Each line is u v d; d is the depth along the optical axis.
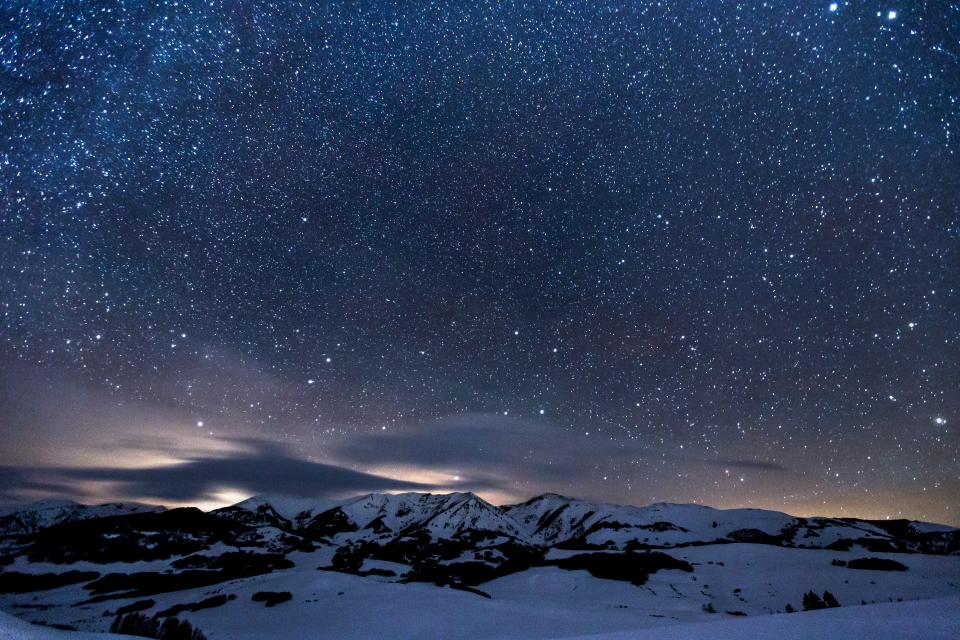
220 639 31.20
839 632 7.43
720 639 7.89
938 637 6.70
